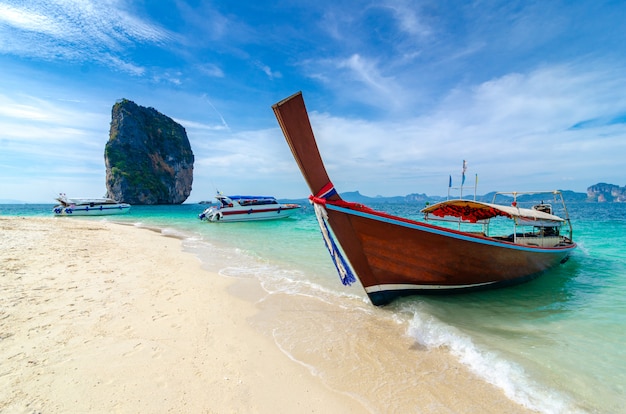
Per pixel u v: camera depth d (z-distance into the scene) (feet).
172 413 9.87
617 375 12.89
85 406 9.83
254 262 36.50
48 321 15.84
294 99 17.62
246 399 10.98
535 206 38.91
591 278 29.73
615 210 155.22
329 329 17.69
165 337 15.31
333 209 19.30
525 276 27.73
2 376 11.07
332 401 11.18
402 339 16.46
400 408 10.87
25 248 33.96
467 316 20.07
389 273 21.44
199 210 215.31
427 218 35.55
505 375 12.83
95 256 33.60
